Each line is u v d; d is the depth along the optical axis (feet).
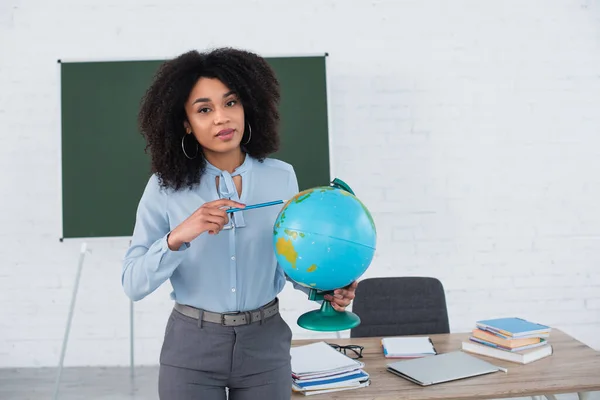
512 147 11.90
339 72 11.76
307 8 11.70
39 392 10.54
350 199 4.21
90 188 10.85
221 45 11.64
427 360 5.99
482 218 11.94
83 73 10.82
